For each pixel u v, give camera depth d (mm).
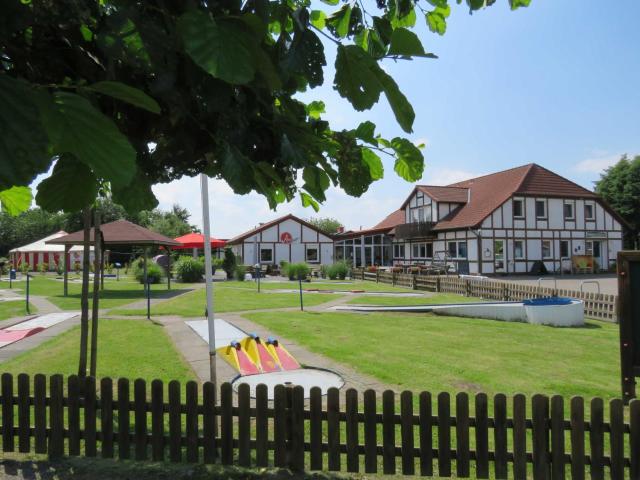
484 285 19688
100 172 1021
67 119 989
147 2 1279
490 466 4227
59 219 68188
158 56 1218
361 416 4035
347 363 7559
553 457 3848
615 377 7047
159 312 14617
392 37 1384
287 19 1627
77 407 4309
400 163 2143
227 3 1297
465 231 36000
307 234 48406
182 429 5102
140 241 23109
